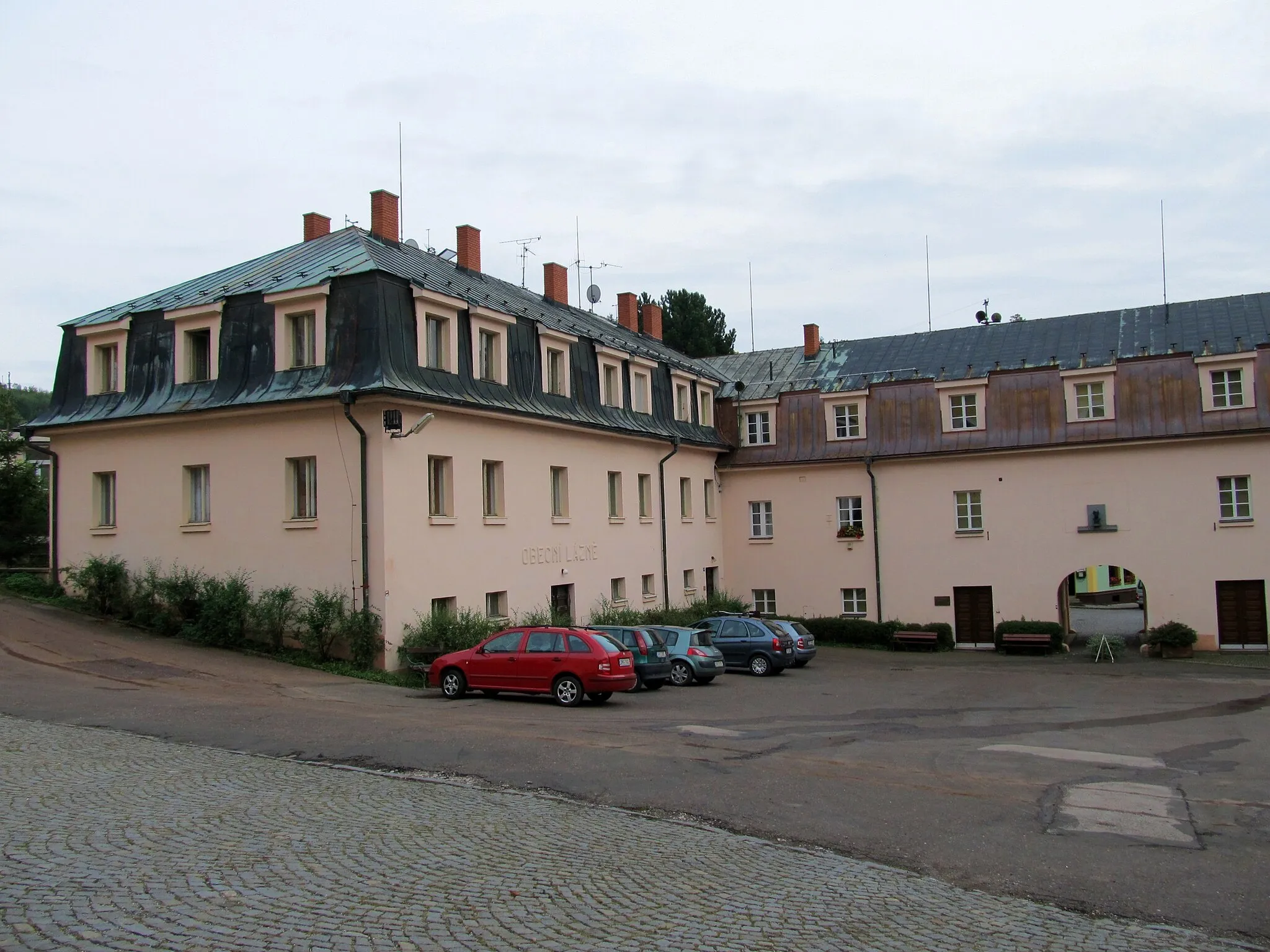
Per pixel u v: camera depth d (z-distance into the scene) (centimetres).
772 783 1347
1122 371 3675
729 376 4656
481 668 2144
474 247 3647
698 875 947
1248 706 2309
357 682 2264
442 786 1273
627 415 3606
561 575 3122
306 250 3039
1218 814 1242
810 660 3406
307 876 884
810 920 836
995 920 860
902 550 3972
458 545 2664
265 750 1449
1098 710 2236
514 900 849
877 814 1201
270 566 2562
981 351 4197
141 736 1509
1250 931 849
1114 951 795
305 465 2562
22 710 1678
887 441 4016
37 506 3641
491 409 2745
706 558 4156
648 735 1705
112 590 2731
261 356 2625
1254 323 3744
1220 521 3503
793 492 4191
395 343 2517
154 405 2745
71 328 2981
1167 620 3556
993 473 3831
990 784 1398
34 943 705
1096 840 1115
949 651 3775
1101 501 3669
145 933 734
